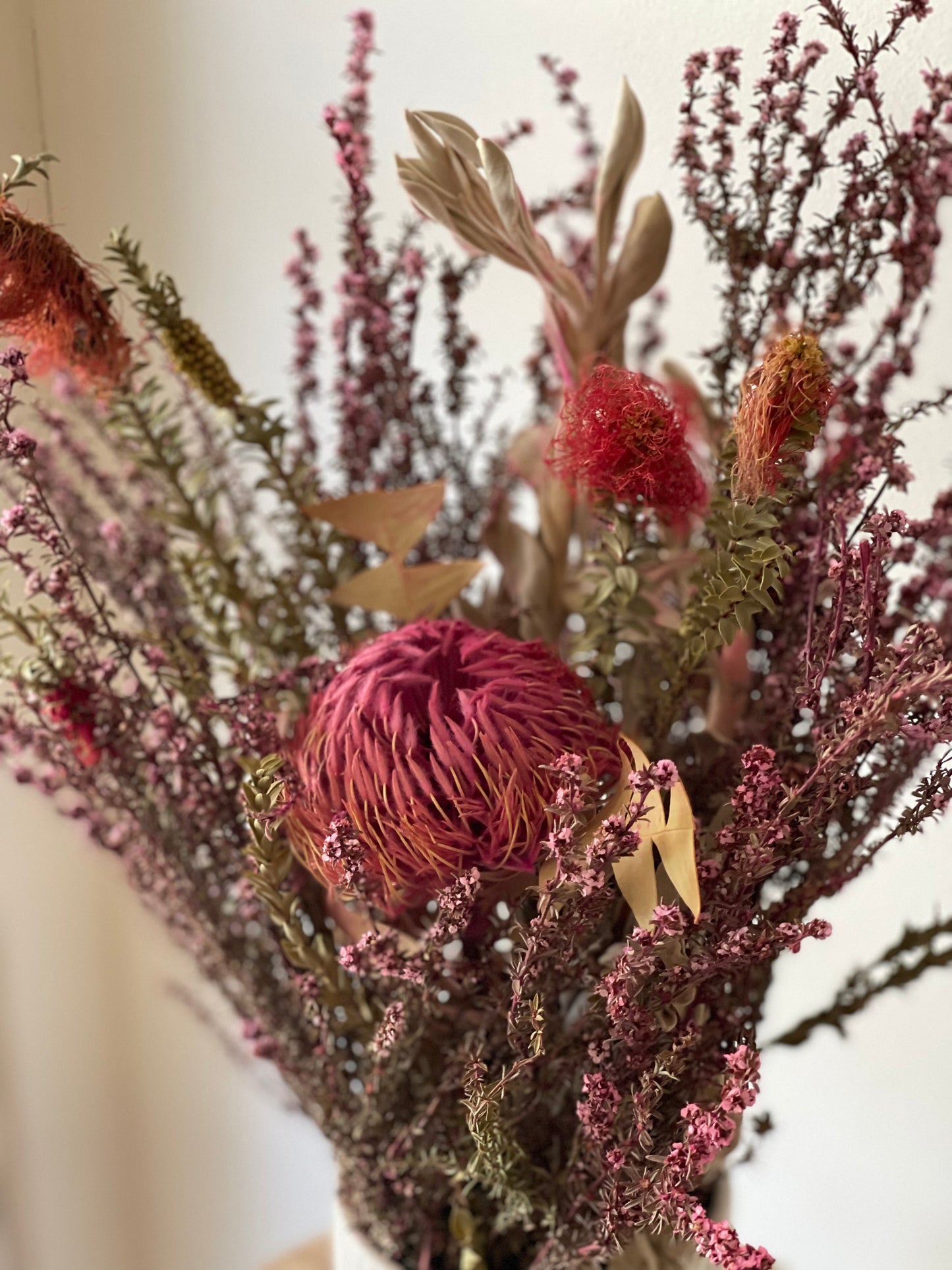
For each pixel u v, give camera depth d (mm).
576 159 712
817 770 481
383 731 497
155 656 568
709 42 627
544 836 499
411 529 591
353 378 659
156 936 910
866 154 593
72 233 685
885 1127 752
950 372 668
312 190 742
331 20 717
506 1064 531
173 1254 1011
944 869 702
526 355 759
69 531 625
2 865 837
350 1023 556
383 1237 613
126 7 687
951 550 586
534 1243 608
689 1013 520
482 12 697
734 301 574
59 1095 925
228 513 759
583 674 628
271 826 500
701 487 564
